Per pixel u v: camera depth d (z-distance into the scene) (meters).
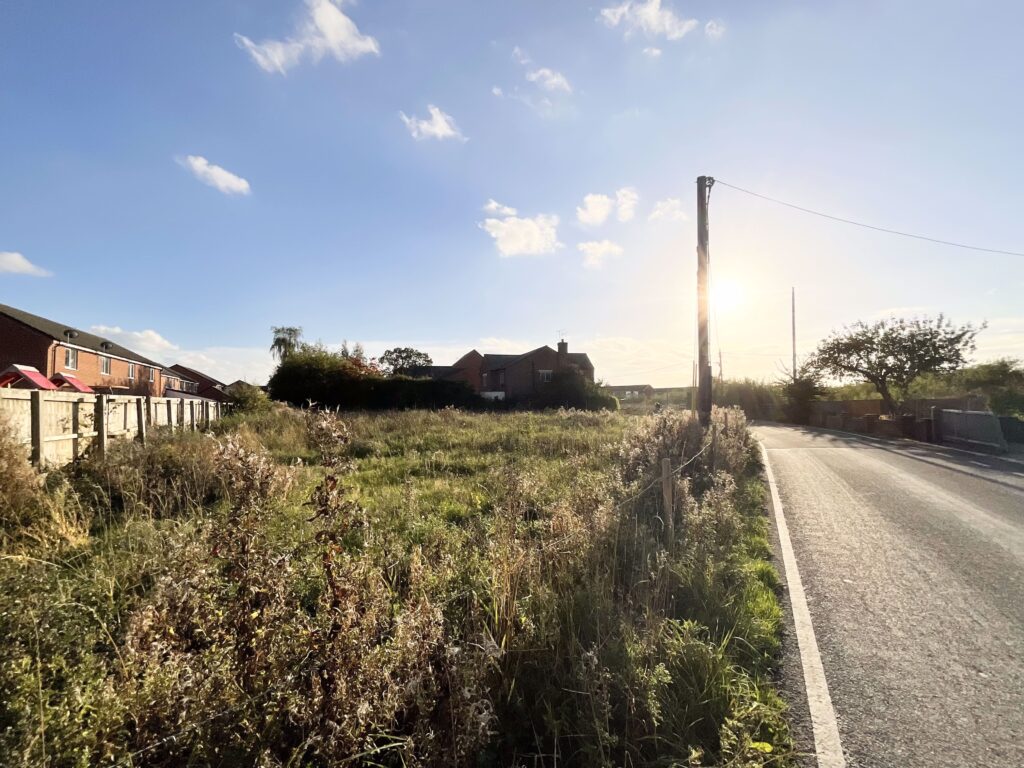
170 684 2.31
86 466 8.72
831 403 38.06
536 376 60.28
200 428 17.41
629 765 2.85
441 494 8.39
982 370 33.88
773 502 9.85
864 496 10.50
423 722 2.58
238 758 2.29
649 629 3.72
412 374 78.12
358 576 2.98
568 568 4.77
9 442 6.55
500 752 2.97
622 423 22.55
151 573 4.06
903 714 3.42
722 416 17.44
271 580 2.73
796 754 3.03
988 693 3.66
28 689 2.29
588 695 3.03
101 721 2.21
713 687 3.36
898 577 5.86
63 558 5.19
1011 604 5.14
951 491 11.08
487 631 3.47
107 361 41.91
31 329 32.84
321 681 2.52
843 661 4.06
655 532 6.31
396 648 2.68
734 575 5.29
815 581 5.73
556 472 10.16
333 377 39.31
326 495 3.06
